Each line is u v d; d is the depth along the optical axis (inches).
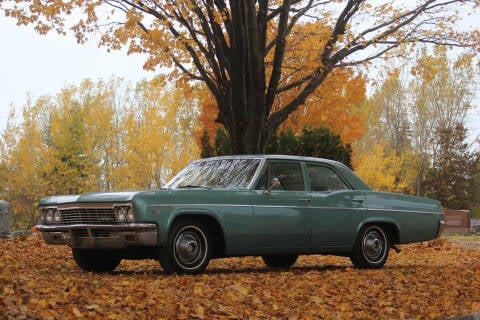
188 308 255.0
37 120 2129.7
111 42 590.9
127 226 327.6
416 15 619.5
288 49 683.4
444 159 2079.2
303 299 303.1
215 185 379.2
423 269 430.9
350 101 1005.2
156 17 574.9
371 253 421.1
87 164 2023.9
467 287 362.0
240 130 578.9
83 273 362.6
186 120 1859.0
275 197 378.9
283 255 430.3
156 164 1742.1
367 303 304.0
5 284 269.0
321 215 396.5
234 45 556.7
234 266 442.0
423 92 2079.2
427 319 277.6
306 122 1072.2
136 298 269.1
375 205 421.4
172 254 340.8
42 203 369.4
